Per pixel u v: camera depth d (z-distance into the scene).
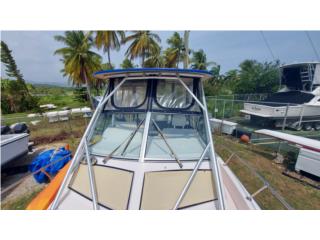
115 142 2.11
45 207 1.72
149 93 2.24
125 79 2.22
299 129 8.50
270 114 8.12
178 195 1.59
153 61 19.06
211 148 1.82
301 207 3.24
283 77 10.83
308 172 4.14
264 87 22.42
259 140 7.13
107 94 2.41
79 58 13.98
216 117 11.12
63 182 1.77
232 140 7.50
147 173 1.70
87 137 2.09
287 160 5.17
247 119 9.95
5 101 21.23
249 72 24.78
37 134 7.93
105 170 1.79
